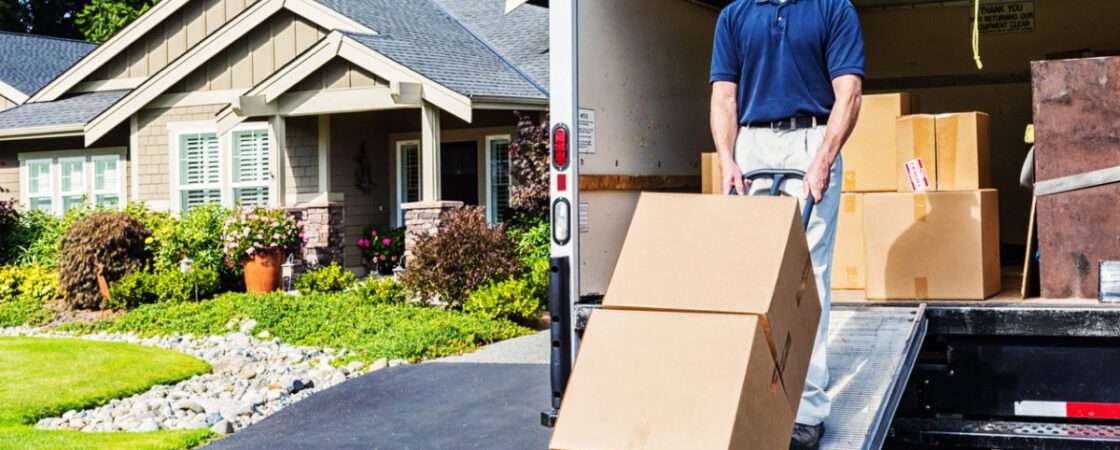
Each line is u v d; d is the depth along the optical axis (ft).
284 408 21.98
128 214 42.19
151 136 51.57
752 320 9.22
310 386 25.45
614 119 14.96
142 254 40.75
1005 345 12.01
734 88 12.30
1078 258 12.69
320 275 39.50
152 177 51.65
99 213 40.45
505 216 48.60
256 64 49.49
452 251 33.71
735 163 12.04
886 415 11.00
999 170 22.40
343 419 20.79
